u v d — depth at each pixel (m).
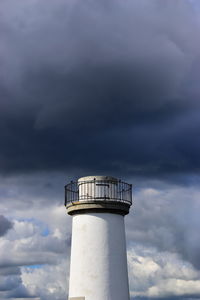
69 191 29.20
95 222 28.09
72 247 28.73
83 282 27.33
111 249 27.84
